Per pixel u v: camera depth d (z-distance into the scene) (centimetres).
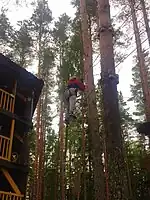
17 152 1109
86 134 1875
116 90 580
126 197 490
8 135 1103
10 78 1119
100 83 600
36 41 2264
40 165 1883
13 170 1040
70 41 2028
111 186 501
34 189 1855
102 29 638
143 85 1706
